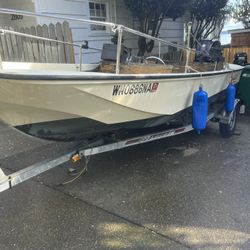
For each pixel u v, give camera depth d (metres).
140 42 10.34
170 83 4.00
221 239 2.94
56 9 8.55
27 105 3.05
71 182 4.07
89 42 9.47
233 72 5.98
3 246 2.88
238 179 4.10
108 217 3.31
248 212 3.36
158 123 4.42
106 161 4.71
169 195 3.73
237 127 6.39
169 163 4.64
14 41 6.59
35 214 3.38
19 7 8.40
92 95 3.20
